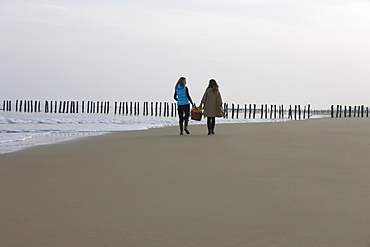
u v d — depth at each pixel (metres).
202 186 4.70
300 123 21.94
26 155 7.61
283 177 5.26
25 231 3.05
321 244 2.76
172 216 3.45
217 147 8.94
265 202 3.92
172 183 4.90
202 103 13.02
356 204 3.83
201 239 2.87
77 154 7.77
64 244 2.78
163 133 14.02
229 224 3.22
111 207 3.76
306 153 7.79
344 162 6.58
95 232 3.03
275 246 2.73
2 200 4.03
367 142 10.00
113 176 5.39
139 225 3.20
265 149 8.50
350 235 2.93
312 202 3.91
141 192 4.39
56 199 4.08
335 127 17.28
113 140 10.95
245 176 5.36
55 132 15.00
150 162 6.67
